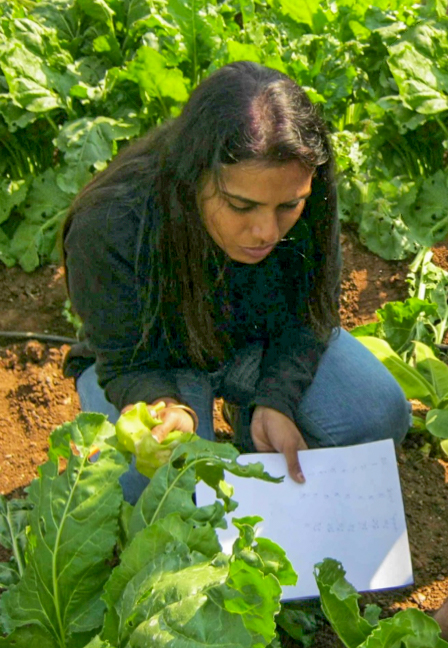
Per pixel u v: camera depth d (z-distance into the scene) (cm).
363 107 424
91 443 200
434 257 391
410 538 278
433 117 379
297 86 197
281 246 235
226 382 261
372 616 226
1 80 389
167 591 170
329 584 209
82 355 268
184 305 225
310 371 255
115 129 379
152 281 223
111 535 197
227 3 453
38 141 397
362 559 225
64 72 397
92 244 223
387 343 311
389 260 380
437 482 297
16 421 327
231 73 194
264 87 190
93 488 198
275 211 197
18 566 255
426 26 399
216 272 225
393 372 299
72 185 371
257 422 248
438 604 258
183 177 200
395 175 396
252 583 161
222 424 321
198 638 164
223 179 190
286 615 243
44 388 335
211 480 206
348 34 420
